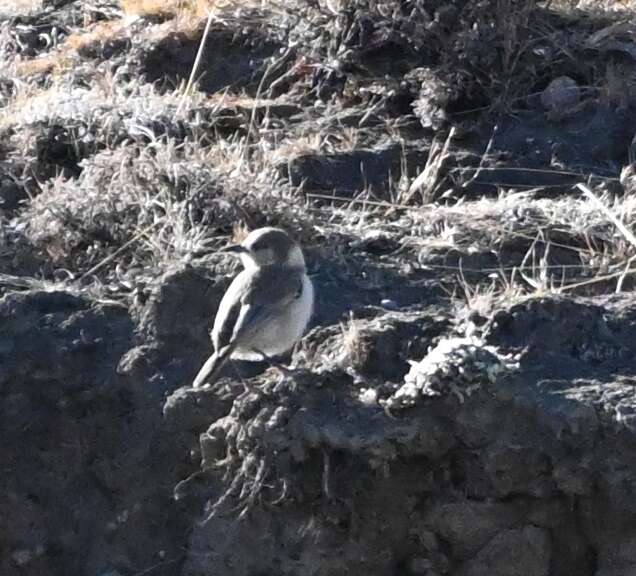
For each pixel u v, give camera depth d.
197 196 20.20
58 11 27.50
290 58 24.25
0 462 17.98
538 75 23.23
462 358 16.14
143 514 17.50
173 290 18.48
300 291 16.08
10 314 18.58
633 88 22.66
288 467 16.27
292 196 20.62
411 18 22.86
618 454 15.92
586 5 24.88
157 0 26.27
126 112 22.78
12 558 17.81
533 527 16.27
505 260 19.56
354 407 16.33
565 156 21.89
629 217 20.09
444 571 16.48
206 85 24.34
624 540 16.00
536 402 16.12
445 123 22.42
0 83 24.88
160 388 17.84
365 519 16.36
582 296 18.70
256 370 17.67
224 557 16.66
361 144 22.17
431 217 20.34
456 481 16.31
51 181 21.47
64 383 18.11
